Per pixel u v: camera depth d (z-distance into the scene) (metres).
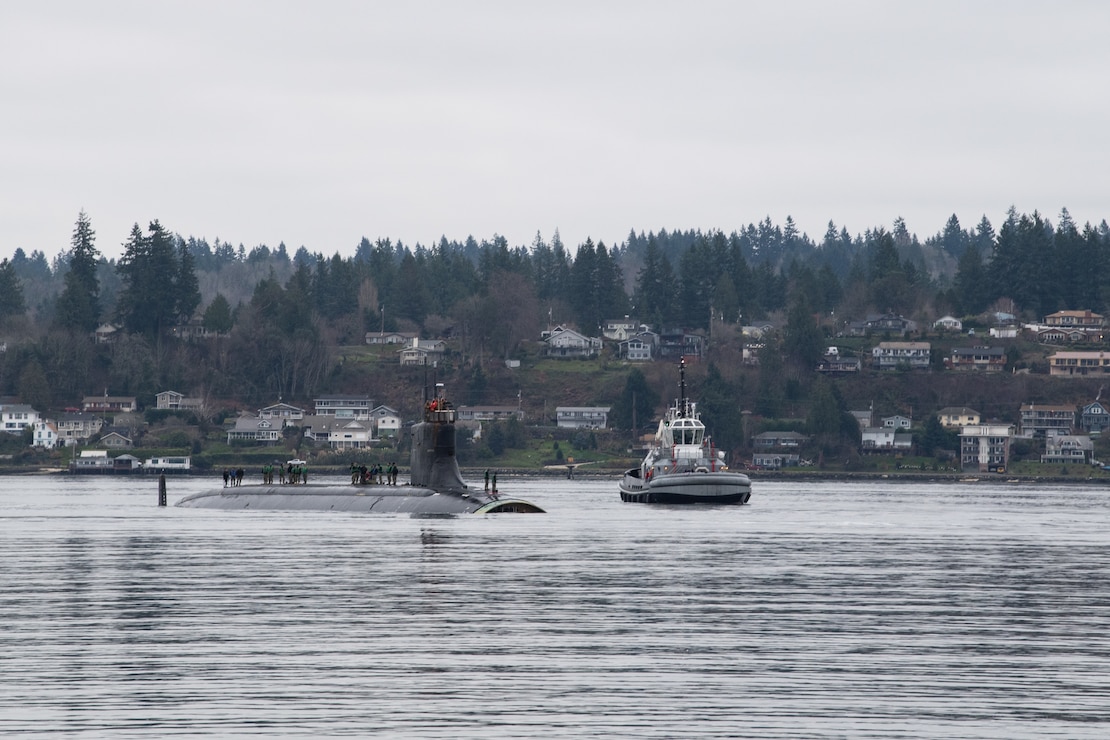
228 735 119.62
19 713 126.75
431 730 121.31
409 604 191.38
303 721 124.12
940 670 146.38
